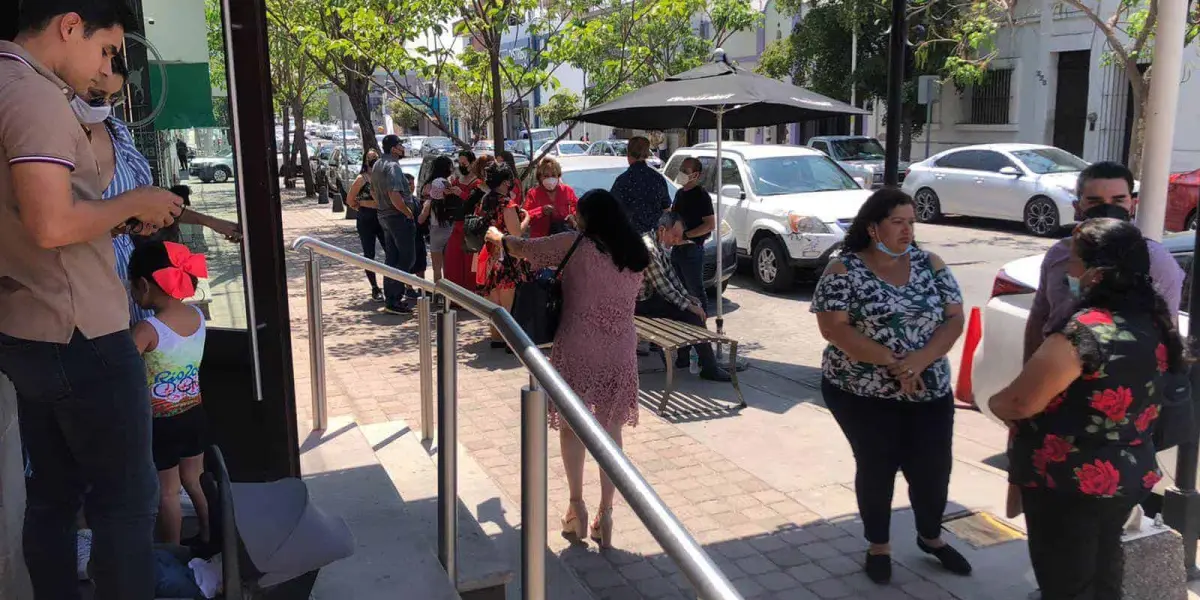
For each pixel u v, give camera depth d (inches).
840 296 156.6
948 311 158.1
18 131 77.3
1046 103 873.5
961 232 614.2
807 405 265.6
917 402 157.9
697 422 251.3
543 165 346.6
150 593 96.1
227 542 102.5
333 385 293.9
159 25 145.2
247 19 129.6
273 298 140.7
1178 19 170.2
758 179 456.1
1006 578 164.4
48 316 84.6
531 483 104.7
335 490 165.3
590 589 163.5
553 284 178.7
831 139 815.1
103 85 89.6
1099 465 122.6
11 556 103.0
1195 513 159.9
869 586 162.9
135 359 91.9
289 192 1229.7
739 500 199.3
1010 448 134.1
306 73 1094.4
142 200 85.7
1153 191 176.7
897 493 202.8
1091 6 804.6
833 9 959.0
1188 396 154.0
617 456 80.8
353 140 1348.4
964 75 724.7
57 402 87.6
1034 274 204.1
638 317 287.3
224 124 146.9
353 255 195.6
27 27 82.4
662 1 403.2
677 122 340.8
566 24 409.7
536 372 101.3
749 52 1261.1
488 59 392.2
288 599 112.3
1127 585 130.8
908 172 685.9
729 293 442.6
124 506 92.9
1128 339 119.0
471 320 380.2
